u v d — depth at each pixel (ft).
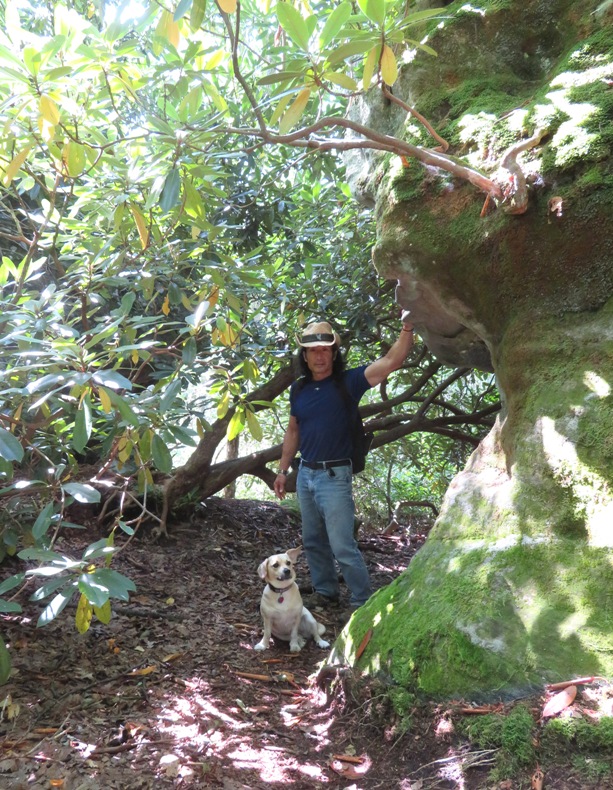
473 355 11.08
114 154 9.77
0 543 9.19
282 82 6.81
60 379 6.73
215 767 6.90
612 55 8.13
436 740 6.62
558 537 7.27
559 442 7.55
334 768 6.88
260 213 18.03
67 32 7.70
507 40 9.45
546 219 7.79
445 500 8.93
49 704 8.11
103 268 10.39
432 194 8.79
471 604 7.27
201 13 6.17
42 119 7.73
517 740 5.94
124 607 11.78
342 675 8.12
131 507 17.26
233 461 19.48
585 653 6.41
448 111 9.32
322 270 18.39
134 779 6.57
